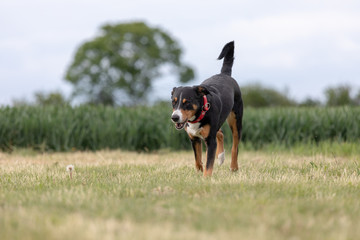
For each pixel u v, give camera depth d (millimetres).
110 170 9609
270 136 16594
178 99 8227
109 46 67062
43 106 18672
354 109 17172
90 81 65688
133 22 72125
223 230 4715
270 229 4855
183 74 69625
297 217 5281
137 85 66312
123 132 16328
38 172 9250
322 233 4758
